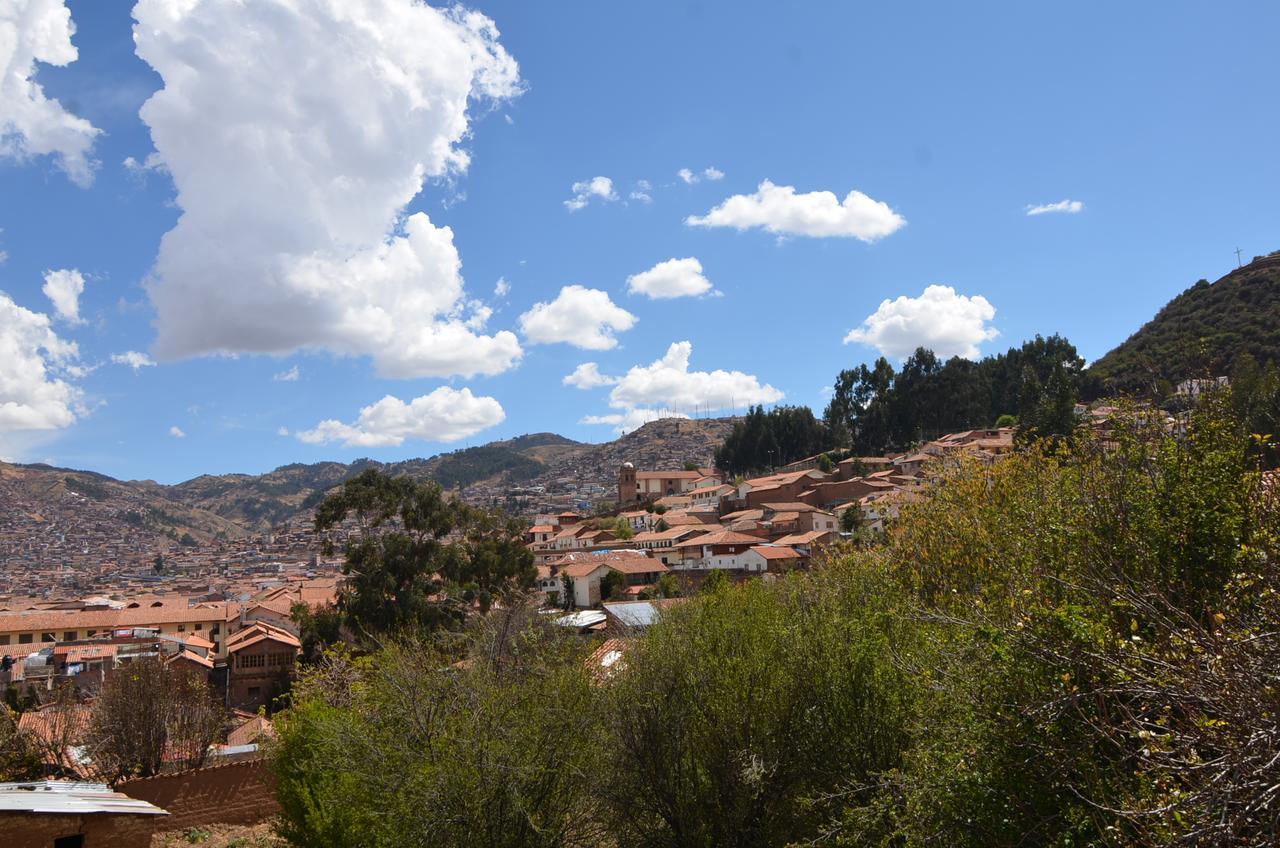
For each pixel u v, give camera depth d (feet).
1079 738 24.77
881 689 42.04
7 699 136.98
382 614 163.73
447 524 179.83
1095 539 31.24
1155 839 19.36
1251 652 19.25
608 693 49.75
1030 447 58.70
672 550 269.44
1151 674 22.58
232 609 263.49
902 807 32.94
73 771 78.07
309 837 51.44
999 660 27.71
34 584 532.32
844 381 453.17
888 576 54.70
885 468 346.74
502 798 42.93
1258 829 17.70
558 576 234.79
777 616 49.75
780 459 453.58
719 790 46.39
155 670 83.10
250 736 90.89
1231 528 28.86
